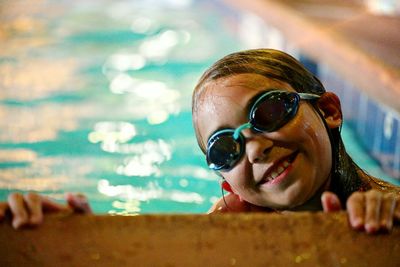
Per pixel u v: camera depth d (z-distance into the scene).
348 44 4.56
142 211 3.40
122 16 8.13
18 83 5.48
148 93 5.25
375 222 1.39
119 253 1.37
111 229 1.42
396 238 1.38
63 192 3.60
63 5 8.70
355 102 4.34
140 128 4.54
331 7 6.30
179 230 1.42
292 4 6.50
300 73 1.89
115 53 6.44
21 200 1.46
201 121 1.83
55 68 5.90
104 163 3.99
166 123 4.63
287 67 1.87
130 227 1.43
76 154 4.11
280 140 1.70
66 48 6.59
